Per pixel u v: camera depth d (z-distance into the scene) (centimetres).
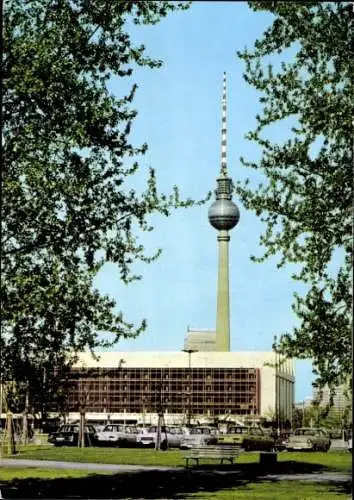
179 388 18212
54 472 2991
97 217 2173
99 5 2183
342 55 2209
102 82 2227
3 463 3547
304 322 2114
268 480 2781
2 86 1959
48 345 2084
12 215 2072
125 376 18350
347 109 2142
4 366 2048
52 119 2130
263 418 16100
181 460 3991
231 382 17962
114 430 6072
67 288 2070
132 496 2170
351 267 2130
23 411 2184
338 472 3234
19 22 2112
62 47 2173
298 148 2212
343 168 2173
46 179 2100
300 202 2200
